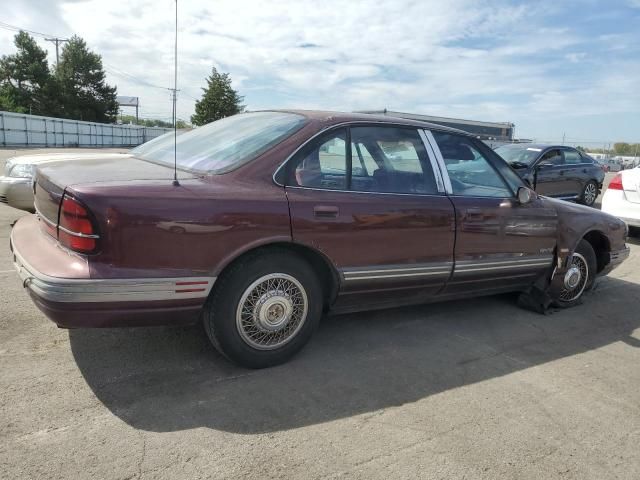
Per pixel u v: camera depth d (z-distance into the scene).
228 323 2.95
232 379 3.02
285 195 3.03
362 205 3.28
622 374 3.47
